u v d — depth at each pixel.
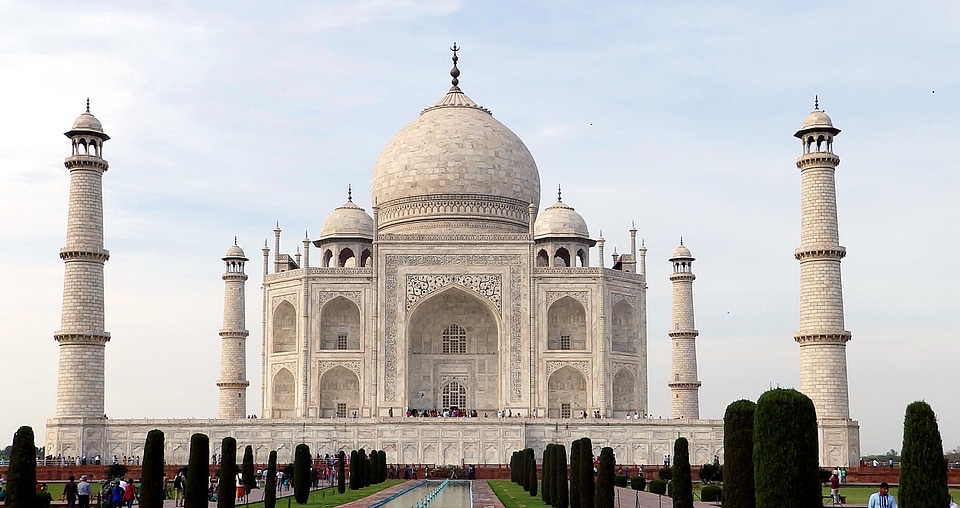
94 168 156.38
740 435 66.25
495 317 175.12
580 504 87.94
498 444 153.88
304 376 173.75
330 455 154.12
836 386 147.25
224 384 183.88
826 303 148.38
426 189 192.12
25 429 71.62
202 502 81.12
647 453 152.75
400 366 173.38
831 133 152.38
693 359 187.00
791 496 58.78
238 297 186.25
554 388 176.75
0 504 89.25
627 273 180.12
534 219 178.75
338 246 190.62
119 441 152.12
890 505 64.19
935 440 60.25
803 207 151.75
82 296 153.50
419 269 175.50
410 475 151.25
